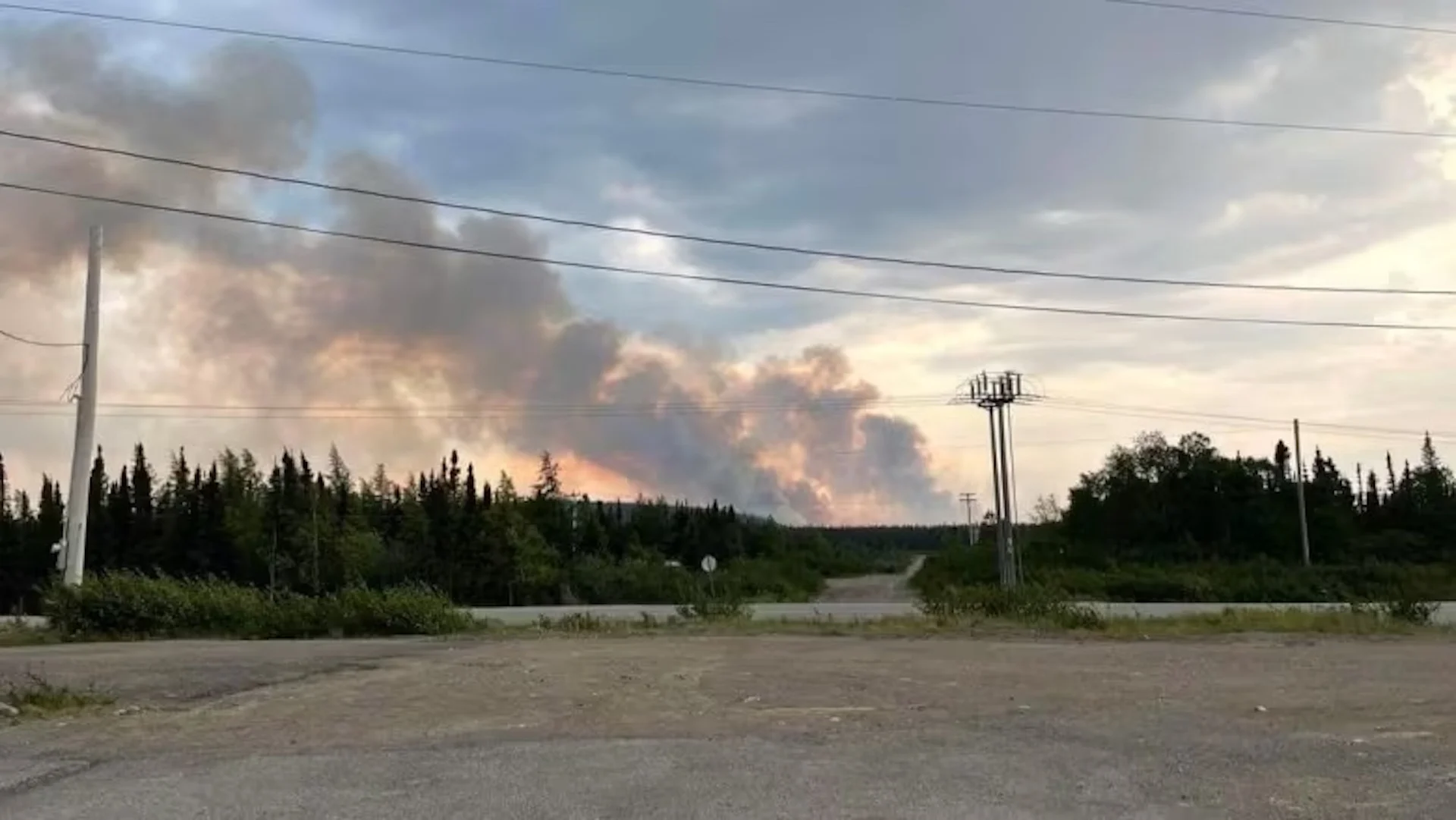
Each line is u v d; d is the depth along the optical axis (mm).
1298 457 72812
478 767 8547
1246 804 7105
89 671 17312
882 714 11375
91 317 29953
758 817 6812
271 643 24500
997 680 14617
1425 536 84188
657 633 25891
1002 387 61812
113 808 7355
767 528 124625
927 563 112750
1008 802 7195
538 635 26266
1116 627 25812
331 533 70562
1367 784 7641
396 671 16953
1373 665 16203
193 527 77875
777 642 22188
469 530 72500
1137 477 89438
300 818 6957
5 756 9586
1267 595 63875
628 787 7695
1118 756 8758
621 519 109938
